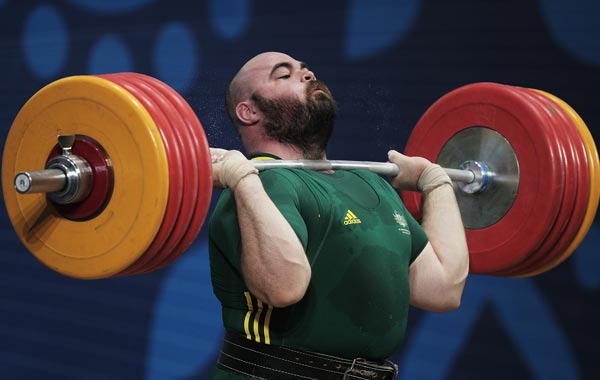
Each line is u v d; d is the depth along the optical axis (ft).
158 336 32.71
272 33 31.81
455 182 19.79
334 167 15.84
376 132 30.63
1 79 35.86
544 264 19.53
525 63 28.86
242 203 13.82
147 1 33.32
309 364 14.23
